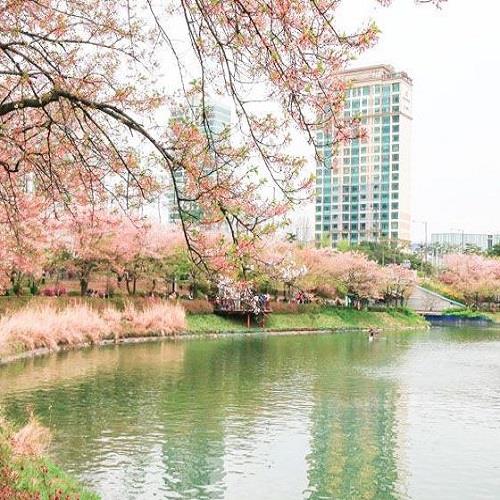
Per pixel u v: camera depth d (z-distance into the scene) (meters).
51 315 38.34
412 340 58.03
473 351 47.12
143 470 15.48
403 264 106.81
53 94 8.85
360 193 152.88
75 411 21.38
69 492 11.99
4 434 13.79
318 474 15.85
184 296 62.88
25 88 10.96
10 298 40.62
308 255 72.06
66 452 16.61
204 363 35.34
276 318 65.69
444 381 31.16
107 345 42.22
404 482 15.46
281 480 15.27
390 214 149.62
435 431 20.52
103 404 22.69
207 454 17.06
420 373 34.00
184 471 15.56
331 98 6.92
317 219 158.62
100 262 49.16
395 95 146.38
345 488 14.94
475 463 17.06
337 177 155.38
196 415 21.61
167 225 58.03
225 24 6.87
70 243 41.81
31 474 11.95
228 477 15.30
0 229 20.27
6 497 9.99
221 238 8.14
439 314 94.00
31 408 21.50
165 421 20.56
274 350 44.75
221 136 8.09
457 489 15.03
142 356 37.03
